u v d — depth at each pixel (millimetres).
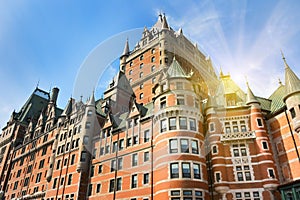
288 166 28844
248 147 31203
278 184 27891
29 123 67000
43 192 44438
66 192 39562
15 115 72812
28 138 61344
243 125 32844
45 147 52812
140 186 31297
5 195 56562
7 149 65312
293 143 29078
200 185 27672
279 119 31719
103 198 34844
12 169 60531
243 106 33625
